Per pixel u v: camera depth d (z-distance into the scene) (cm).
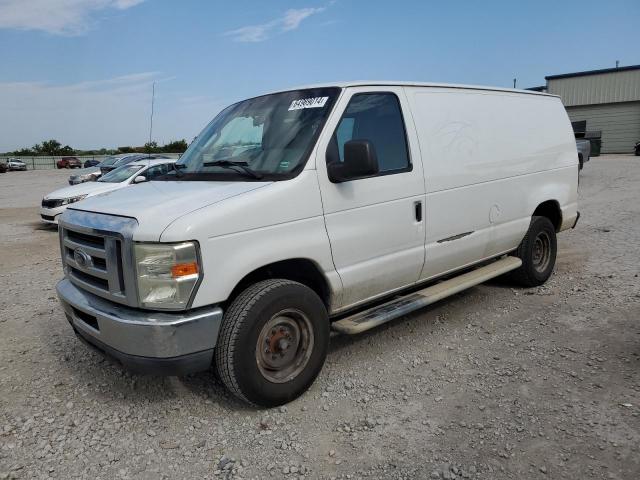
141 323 306
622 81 3331
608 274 638
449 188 459
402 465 292
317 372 372
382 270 411
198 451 313
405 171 422
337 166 366
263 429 333
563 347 436
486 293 589
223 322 332
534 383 377
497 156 514
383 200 405
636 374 383
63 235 383
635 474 277
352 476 285
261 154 388
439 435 318
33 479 290
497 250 537
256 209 332
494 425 327
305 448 312
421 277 457
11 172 5238
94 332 338
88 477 291
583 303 541
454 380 388
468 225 484
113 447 319
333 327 395
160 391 386
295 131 386
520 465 288
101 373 418
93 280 352
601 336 455
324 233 368
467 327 490
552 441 307
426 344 454
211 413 354
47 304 609
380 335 477
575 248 795
